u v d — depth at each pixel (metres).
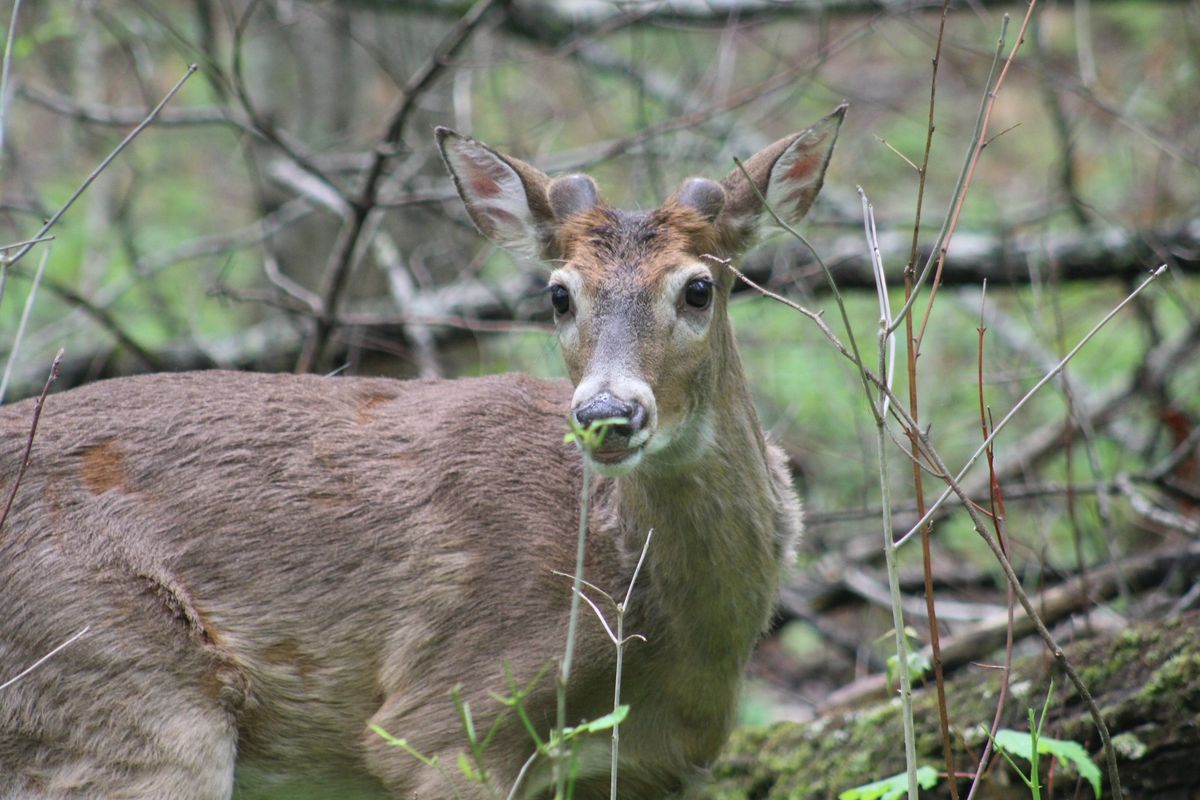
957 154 20.36
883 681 11.03
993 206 18.03
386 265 14.61
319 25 16.78
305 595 8.32
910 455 7.64
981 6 15.35
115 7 17.36
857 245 14.65
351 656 8.37
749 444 8.41
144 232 19.09
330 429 8.64
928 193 19.42
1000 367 14.20
